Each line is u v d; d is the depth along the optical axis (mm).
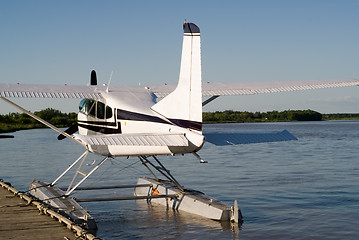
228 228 9312
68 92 9359
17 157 26328
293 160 22891
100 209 11586
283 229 9172
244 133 9641
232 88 9984
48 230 7996
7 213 9398
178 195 11445
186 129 8539
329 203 11680
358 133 54375
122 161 24688
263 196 12812
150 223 9883
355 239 8391
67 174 18859
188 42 8648
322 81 9742
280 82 10164
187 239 8547
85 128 10633
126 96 9758
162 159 25219
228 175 17469
